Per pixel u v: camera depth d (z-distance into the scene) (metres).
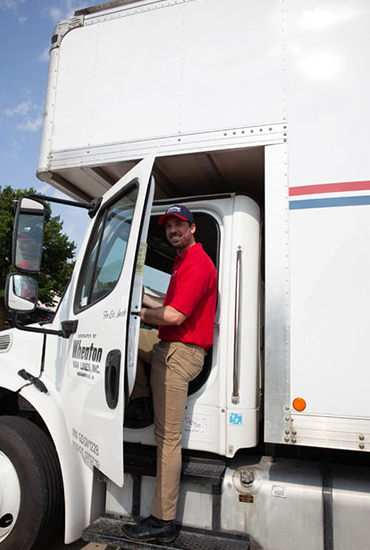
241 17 2.64
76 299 2.82
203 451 2.60
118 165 2.85
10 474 2.63
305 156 2.39
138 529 2.31
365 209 2.27
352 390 2.15
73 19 3.08
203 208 2.87
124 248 2.42
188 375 2.42
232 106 2.57
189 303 2.38
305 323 2.25
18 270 2.57
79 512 2.50
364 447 2.10
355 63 2.40
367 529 2.13
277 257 2.34
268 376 2.26
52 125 3.00
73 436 2.55
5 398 3.32
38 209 2.70
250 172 2.98
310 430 2.17
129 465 2.53
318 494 2.21
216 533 2.33
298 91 2.47
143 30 2.85
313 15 2.51
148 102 2.76
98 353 2.33
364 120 2.35
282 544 2.23
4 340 3.11
